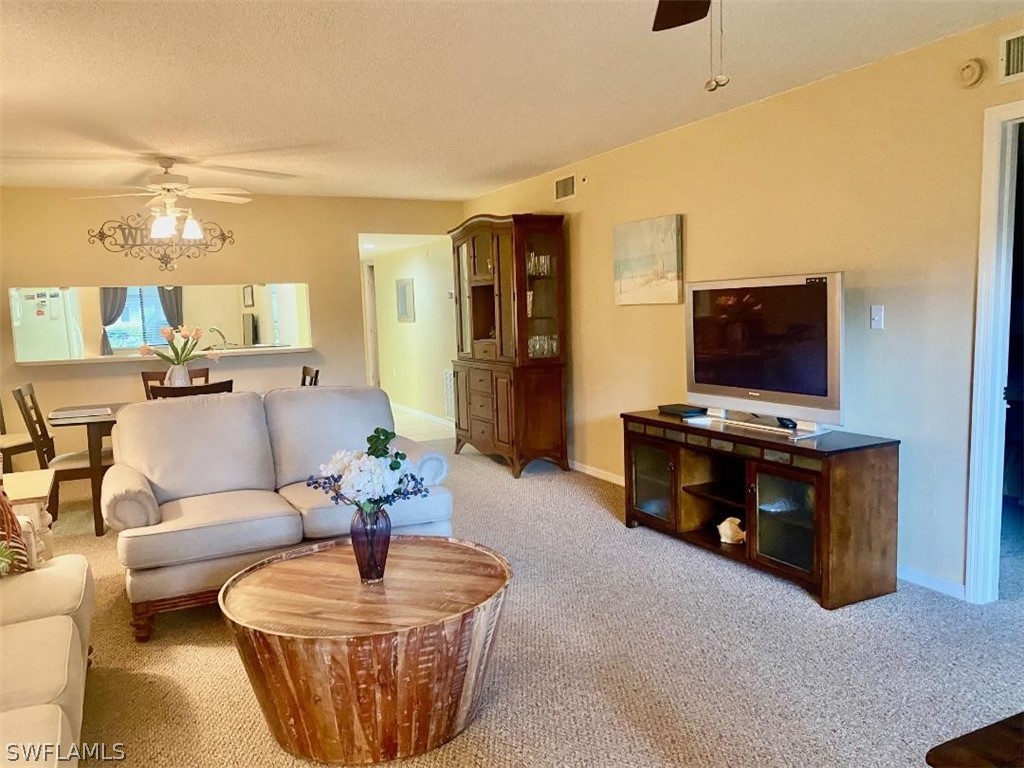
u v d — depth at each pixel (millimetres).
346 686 2033
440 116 4062
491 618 2240
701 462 4027
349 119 4059
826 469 3051
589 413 5777
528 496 5152
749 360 3715
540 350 5836
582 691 2488
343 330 6980
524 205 6402
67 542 4340
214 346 7922
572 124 4363
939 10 2736
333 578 2471
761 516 3480
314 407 3945
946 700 2375
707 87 2129
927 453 3258
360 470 2334
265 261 6629
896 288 3320
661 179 4730
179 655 2873
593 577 3564
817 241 3680
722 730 2236
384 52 3008
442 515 3477
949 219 3084
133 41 2789
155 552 2953
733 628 2953
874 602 3180
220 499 3398
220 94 3496
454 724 2223
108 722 2379
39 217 5855
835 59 3287
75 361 6000
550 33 2854
